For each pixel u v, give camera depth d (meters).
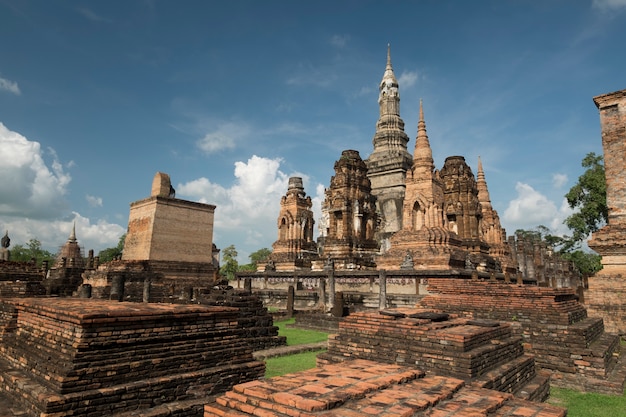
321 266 37.78
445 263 27.39
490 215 46.38
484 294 15.45
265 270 40.41
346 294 26.67
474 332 9.88
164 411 7.61
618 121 20.55
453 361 9.09
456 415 5.43
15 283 15.55
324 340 17.09
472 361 8.91
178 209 31.11
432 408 5.70
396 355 10.02
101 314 7.66
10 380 7.97
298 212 44.53
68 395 6.95
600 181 46.84
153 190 31.42
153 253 29.55
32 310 9.16
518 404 6.24
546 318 13.52
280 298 31.20
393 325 10.45
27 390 7.35
